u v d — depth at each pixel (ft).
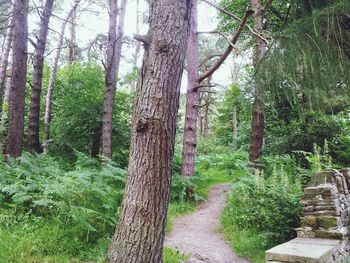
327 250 12.50
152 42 11.76
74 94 40.19
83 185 19.31
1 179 19.19
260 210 20.79
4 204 17.35
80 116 38.58
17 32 27.71
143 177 11.10
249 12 19.89
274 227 19.29
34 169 21.71
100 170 25.67
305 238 15.44
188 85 32.50
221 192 33.27
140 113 11.42
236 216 22.35
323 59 13.34
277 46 14.39
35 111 32.01
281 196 19.93
